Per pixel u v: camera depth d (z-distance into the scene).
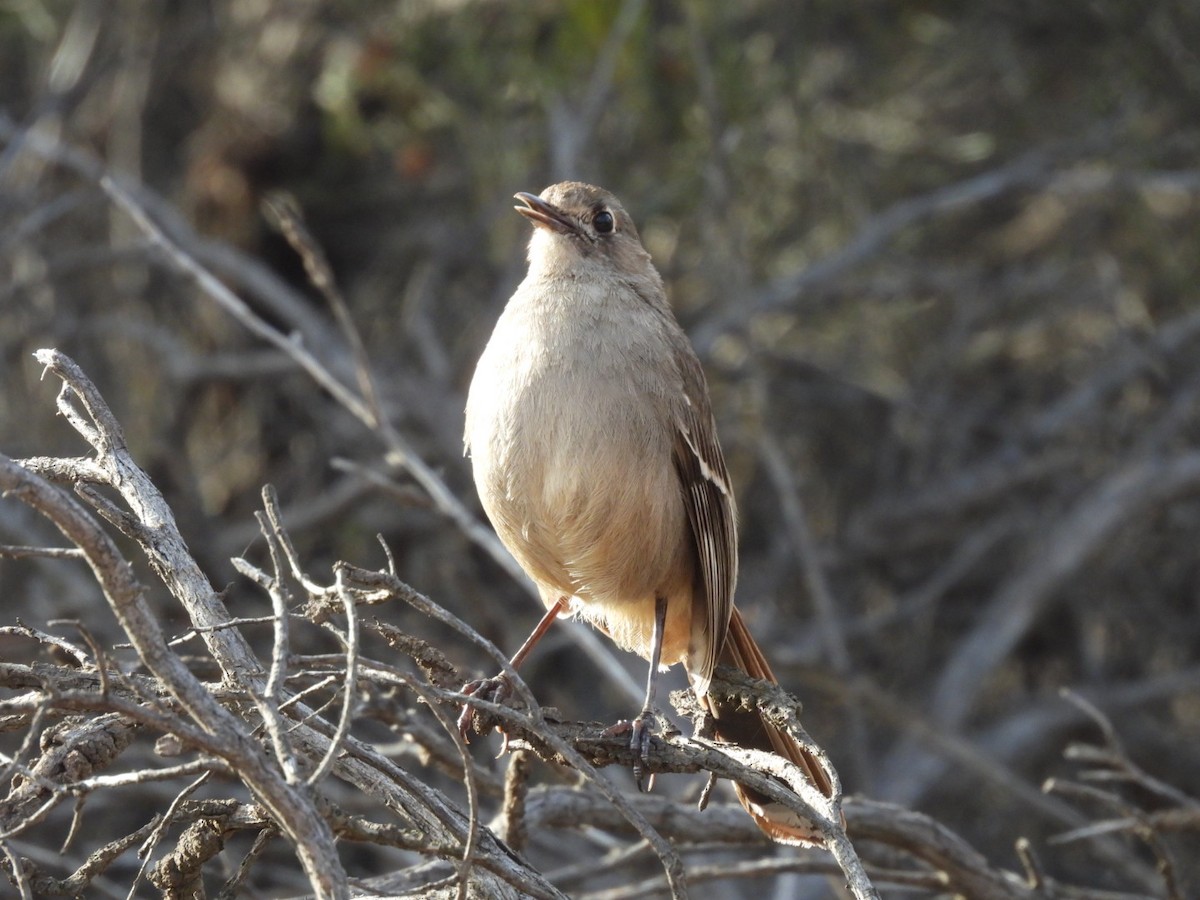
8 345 13.34
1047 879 7.76
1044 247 15.22
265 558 12.42
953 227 15.59
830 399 14.69
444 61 13.87
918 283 14.47
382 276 15.06
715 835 7.67
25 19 14.11
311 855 4.54
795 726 6.26
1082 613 13.51
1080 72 15.02
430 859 7.23
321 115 14.78
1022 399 15.07
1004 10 14.84
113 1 14.72
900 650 13.55
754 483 14.27
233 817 5.36
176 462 13.08
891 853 8.16
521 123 13.95
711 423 7.97
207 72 15.24
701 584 7.98
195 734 4.56
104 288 14.48
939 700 12.11
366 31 14.09
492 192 13.84
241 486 13.97
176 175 15.22
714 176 12.52
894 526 13.91
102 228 14.74
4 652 10.22
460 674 6.12
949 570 13.31
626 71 13.21
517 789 6.57
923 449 14.42
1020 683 13.89
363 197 14.88
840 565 13.68
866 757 10.91
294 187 14.83
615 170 14.44
